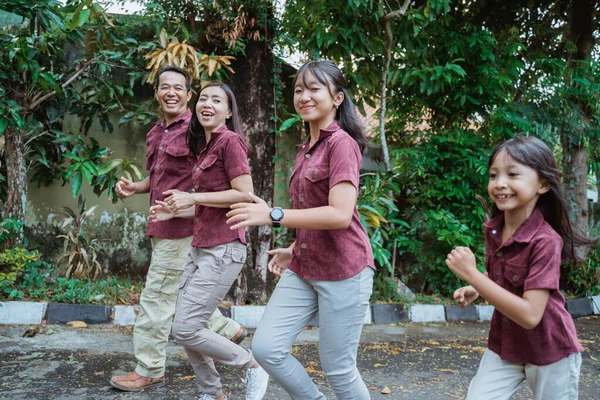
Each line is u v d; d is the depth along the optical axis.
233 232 2.79
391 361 4.07
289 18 5.91
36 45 4.93
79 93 5.50
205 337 2.75
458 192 6.23
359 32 5.94
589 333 5.50
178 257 3.19
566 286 6.96
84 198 5.82
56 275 5.67
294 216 1.89
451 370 3.86
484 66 6.27
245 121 5.72
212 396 2.89
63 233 5.75
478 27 6.89
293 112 6.35
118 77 5.86
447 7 5.86
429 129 6.70
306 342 4.52
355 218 2.18
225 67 5.54
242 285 5.45
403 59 6.59
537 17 7.34
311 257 2.14
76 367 3.49
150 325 3.15
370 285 2.19
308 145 2.25
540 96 6.72
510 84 6.50
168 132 3.33
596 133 6.75
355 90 6.45
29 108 5.07
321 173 2.10
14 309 4.46
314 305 2.26
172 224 3.19
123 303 4.99
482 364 2.01
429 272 6.40
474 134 6.59
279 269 2.46
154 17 5.43
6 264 4.81
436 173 6.52
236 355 2.82
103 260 5.86
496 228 2.01
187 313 2.71
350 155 2.04
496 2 6.90
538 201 1.94
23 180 5.08
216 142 2.85
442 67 6.10
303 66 2.23
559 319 1.86
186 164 3.23
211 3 5.46
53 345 3.96
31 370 3.38
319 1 5.77
